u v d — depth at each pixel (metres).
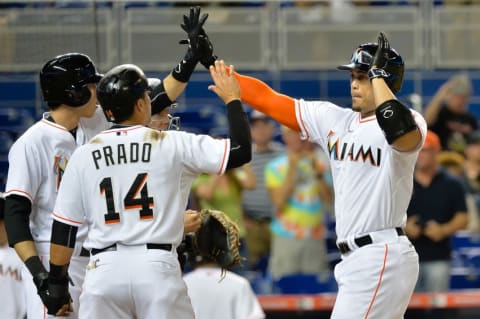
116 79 14.84
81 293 15.95
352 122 16.09
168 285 14.54
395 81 16.00
